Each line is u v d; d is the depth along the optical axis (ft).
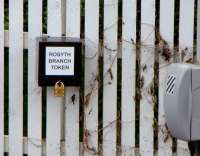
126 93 9.45
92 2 9.37
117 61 9.48
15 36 9.49
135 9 9.32
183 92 6.55
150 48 9.36
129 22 9.35
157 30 9.36
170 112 6.68
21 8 9.45
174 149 9.53
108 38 9.40
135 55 9.38
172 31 9.31
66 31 9.45
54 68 9.21
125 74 9.42
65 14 9.48
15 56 9.52
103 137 9.54
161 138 9.48
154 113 9.48
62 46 9.18
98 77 9.46
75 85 9.27
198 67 6.55
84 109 9.52
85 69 9.45
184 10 9.28
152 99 9.44
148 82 9.43
